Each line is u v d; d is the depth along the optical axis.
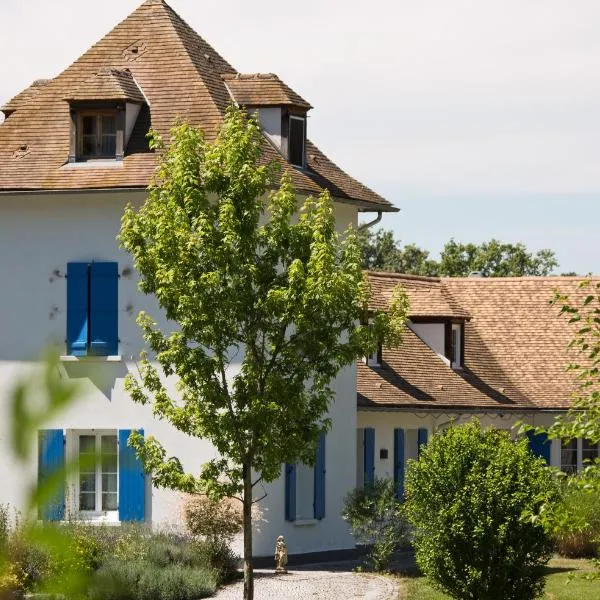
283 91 50.94
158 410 36.09
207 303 34.81
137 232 35.94
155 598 38.09
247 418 35.06
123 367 47.16
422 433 59.34
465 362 64.81
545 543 34.56
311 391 36.28
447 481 35.06
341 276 34.88
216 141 36.19
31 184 47.78
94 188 47.12
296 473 49.66
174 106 49.69
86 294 47.59
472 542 34.28
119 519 46.12
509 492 34.41
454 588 34.75
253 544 46.41
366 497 47.19
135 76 50.88
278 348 35.59
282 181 36.62
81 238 47.84
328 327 35.69
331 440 51.09
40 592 4.27
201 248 35.06
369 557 50.28
